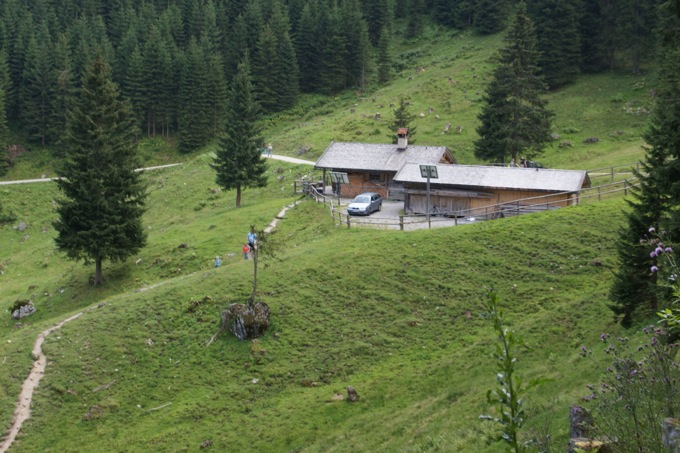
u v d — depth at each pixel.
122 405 37.56
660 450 12.25
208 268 57.84
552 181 58.66
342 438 31.00
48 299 59.62
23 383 39.66
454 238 51.72
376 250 51.19
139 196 61.69
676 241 26.05
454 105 114.56
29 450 34.16
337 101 140.62
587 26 118.25
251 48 151.00
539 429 19.33
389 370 37.91
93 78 60.66
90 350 42.41
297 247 55.88
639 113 96.81
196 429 34.81
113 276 60.50
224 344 41.91
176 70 137.38
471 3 159.75
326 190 77.88
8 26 141.38
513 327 38.75
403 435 28.20
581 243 48.88
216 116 133.88
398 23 180.50
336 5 161.75
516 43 77.06
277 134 124.44
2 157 118.06
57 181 59.09
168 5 171.62
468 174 62.94
